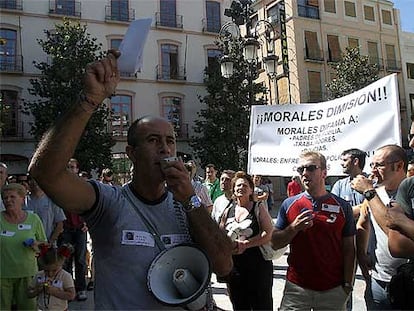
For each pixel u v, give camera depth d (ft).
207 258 6.13
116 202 6.53
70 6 93.40
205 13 104.53
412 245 8.34
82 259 20.72
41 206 18.79
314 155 11.72
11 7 89.10
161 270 6.27
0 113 57.47
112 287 6.26
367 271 11.34
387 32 119.85
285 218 11.89
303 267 11.34
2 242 14.24
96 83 5.69
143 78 98.63
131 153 6.80
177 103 101.76
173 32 101.40
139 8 99.04
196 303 6.04
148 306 6.16
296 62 106.11
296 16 107.76
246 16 42.01
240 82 86.33
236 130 86.48
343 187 16.24
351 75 89.15
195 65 103.09
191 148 100.78
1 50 88.74
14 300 14.44
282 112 19.72
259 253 13.16
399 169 10.29
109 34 95.91
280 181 98.58
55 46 80.28
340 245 11.21
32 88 87.92
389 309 10.19
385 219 8.65
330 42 111.34
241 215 13.53
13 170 89.61
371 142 16.15
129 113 97.45
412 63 123.54
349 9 115.03
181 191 6.28
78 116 5.70
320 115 18.47
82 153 78.33
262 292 13.04
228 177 16.42
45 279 14.08
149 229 6.53
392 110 15.60
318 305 11.18
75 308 19.06
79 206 6.26
